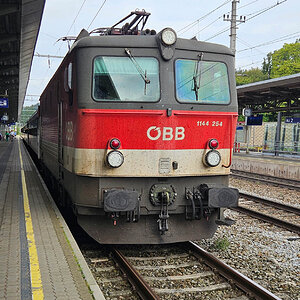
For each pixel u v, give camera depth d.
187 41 6.77
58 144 9.05
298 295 5.38
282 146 27.48
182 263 6.49
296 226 8.67
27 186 12.34
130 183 6.53
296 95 22.83
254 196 12.52
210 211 6.85
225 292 5.43
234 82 7.07
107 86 6.38
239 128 33.47
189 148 6.63
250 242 7.74
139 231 6.81
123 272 5.94
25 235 6.63
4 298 4.20
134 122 6.38
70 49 7.09
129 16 7.77
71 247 6.00
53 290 4.43
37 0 13.91
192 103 6.61
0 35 18.30
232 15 22.83
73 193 6.96
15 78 31.55
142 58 6.48
